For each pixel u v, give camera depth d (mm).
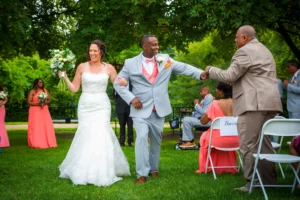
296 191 4930
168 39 13258
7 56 16156
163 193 4879
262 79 4730
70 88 6016
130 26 11680
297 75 8492
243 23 10445
